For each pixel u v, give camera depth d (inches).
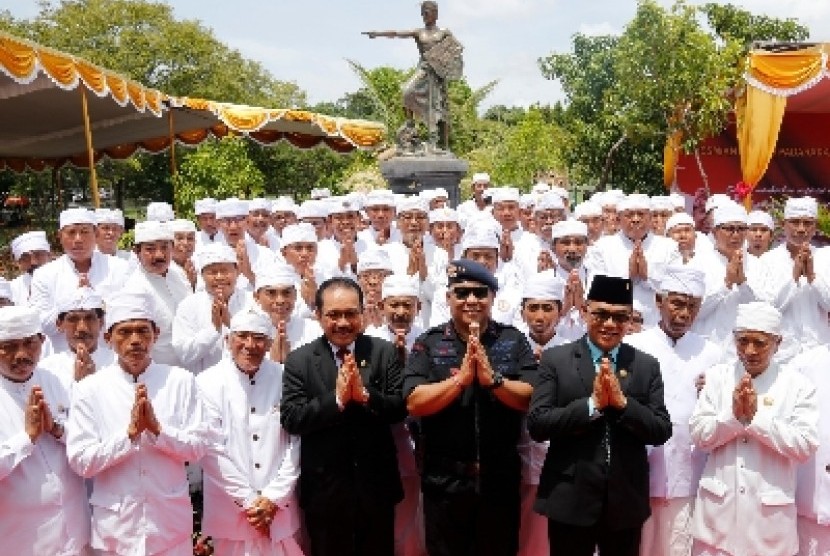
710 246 281.6
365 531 172.4
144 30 1230.9
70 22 1195.3
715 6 1000.9
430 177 567.8
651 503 184.4
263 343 176.9
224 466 171.8
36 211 1222.3
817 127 831.1
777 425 162.6
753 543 167.8
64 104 544.4
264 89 1326.3
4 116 594.2
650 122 768.3
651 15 706.2
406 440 194.4
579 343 166.7
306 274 261.6
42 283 254.1
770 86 502.0
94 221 266.5
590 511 157.6
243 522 171.8
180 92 1213.1
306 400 168.6
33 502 152.6
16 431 154.6
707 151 829.2
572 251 270.7
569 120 986.7
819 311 250.2
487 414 165.8
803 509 172.9
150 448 158.1
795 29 987.3
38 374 165.8
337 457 167.5
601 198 349.1
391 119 1062.4
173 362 240.4
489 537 167.8
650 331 192.5
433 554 170.6
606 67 944.3
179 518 161.8
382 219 344.5
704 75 700.7
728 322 246.2
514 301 249.6
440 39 583.8
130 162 1127.6
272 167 1134.4
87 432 155.5
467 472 165.0
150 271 246.7
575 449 159.6
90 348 191.3
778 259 260.2
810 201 253.3
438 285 282.7
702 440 171.9
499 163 963.3
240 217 338.0
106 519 156.6
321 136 820.6
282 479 171.8
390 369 173.2
